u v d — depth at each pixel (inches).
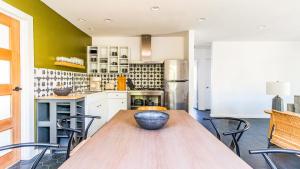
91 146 46.0
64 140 123.1
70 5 131.4
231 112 259.4
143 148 44.8
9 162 103.0
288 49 255.9
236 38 237.5
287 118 90.7
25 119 111.2
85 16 153.9
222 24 176.4
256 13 146.6
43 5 126.9
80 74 192.7
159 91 203.0
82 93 159.2
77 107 133.1
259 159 115.5
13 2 100.4
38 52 121.3
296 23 172.7
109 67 213.9
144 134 56.4
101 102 177.6
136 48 227.6
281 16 153.8
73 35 176.2
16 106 107.3
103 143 48.2
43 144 54.2
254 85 257.9
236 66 258.4
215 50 258.4
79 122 131.5
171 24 176.1
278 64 256.8
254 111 258.8
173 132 58.9
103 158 39.0
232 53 258.1
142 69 225.9
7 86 101.4
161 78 225.5
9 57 102.9
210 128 191.6
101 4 129.3
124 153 41.7
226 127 195.5
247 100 258.7
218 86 259.6
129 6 132.8
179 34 215.6
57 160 111.5
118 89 215.6
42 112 123.5
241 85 258.5
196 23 173.2
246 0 122.9
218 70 258.7
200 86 321.4
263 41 255.3
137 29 193.8
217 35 221.0
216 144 48.1
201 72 321.1
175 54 225.8
